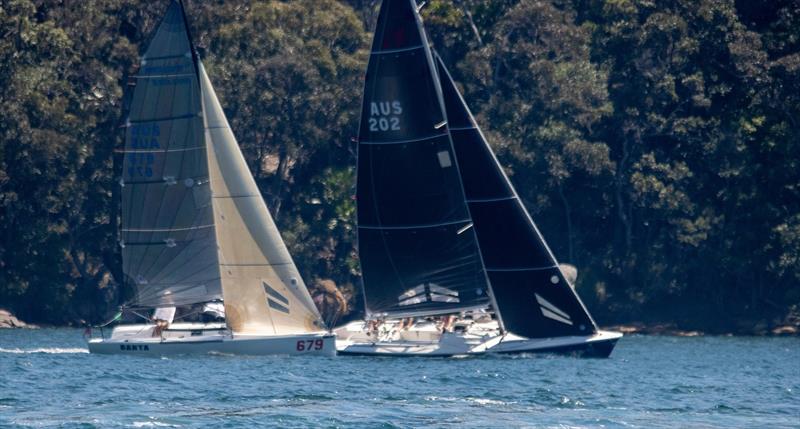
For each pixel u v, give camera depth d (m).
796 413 150.12
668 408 151.62
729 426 139.25
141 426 129.88
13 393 151.38
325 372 177.38
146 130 195.62
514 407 148.38
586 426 136.38
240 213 196.50
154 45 195.12
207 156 195.50
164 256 196.38
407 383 167.25
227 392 154.38
